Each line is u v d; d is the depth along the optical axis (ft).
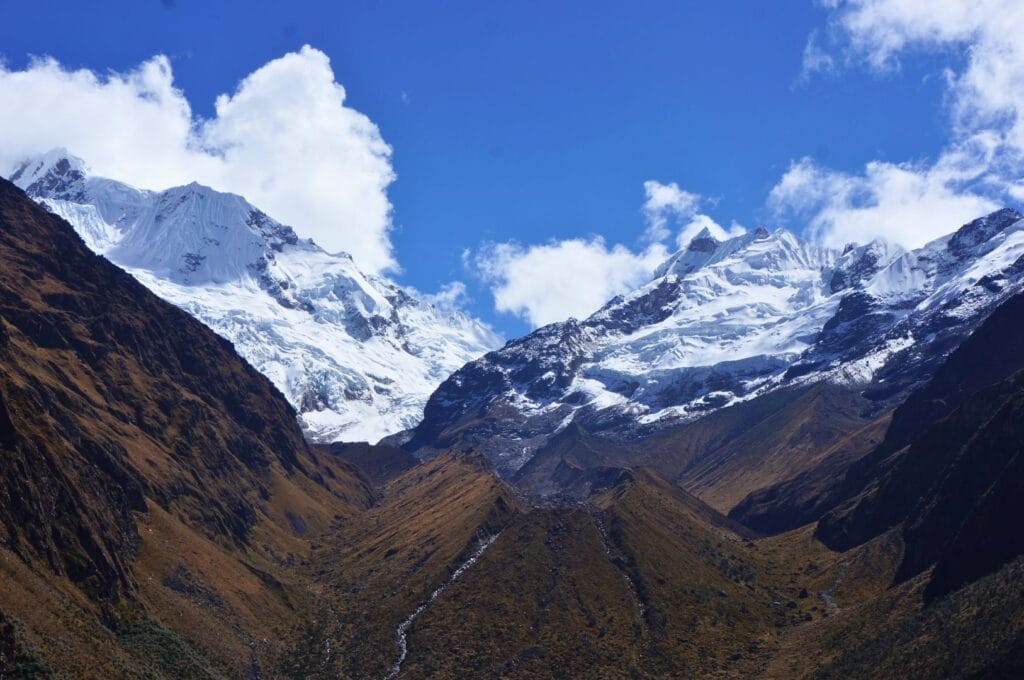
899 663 529.45
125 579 566.77
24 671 401.49
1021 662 459.32
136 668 481.46
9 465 526.98
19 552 499.92
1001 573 543.80
